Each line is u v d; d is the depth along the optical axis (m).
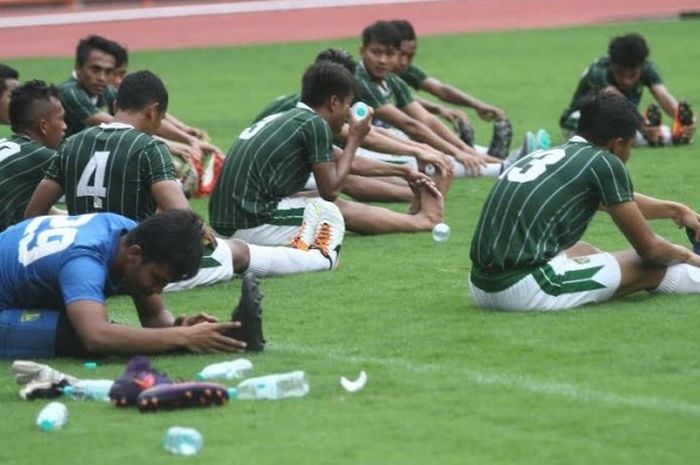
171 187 23.88
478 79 58.59
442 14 85.00
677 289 23.30
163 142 24.42
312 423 17.33
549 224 22.47
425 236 29.73
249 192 27.20
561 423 17.17
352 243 29.17
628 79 39.62
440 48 69.56
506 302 22.69
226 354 20.58
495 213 22.61
